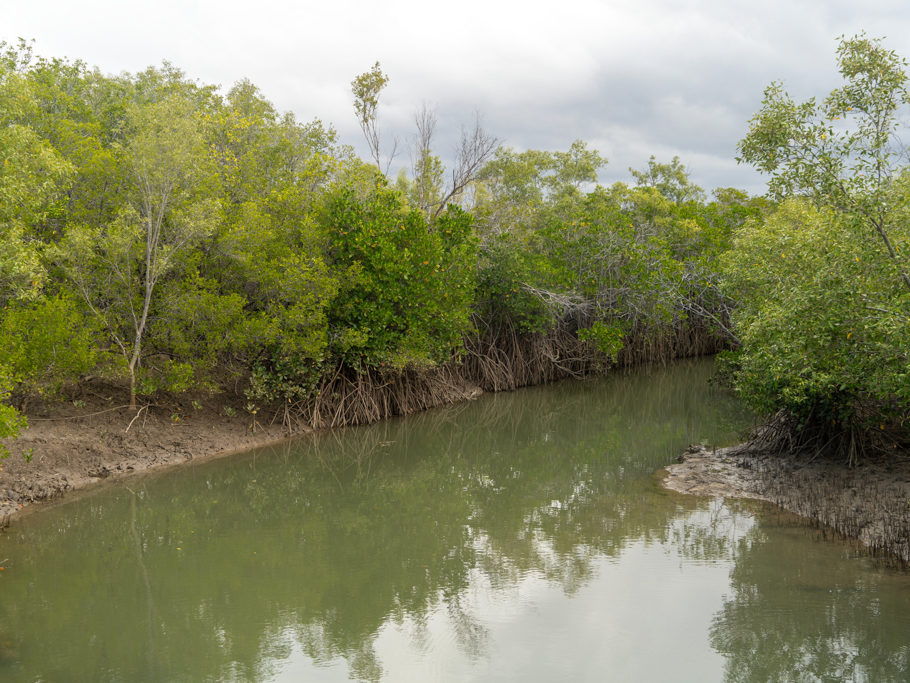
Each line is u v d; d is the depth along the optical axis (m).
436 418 20.61
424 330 18.95
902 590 8.21
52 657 7.17
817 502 11.26
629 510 11.78
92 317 14.00
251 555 10.16
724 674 6.66
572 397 24.59
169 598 8.66
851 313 9.52
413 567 9.66
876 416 12.13
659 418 20.58
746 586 8.52
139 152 14.21
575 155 41.59
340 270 17.59
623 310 27.73
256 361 17.20
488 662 7.00
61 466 12.81
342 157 21.56
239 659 7.15
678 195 46.53
